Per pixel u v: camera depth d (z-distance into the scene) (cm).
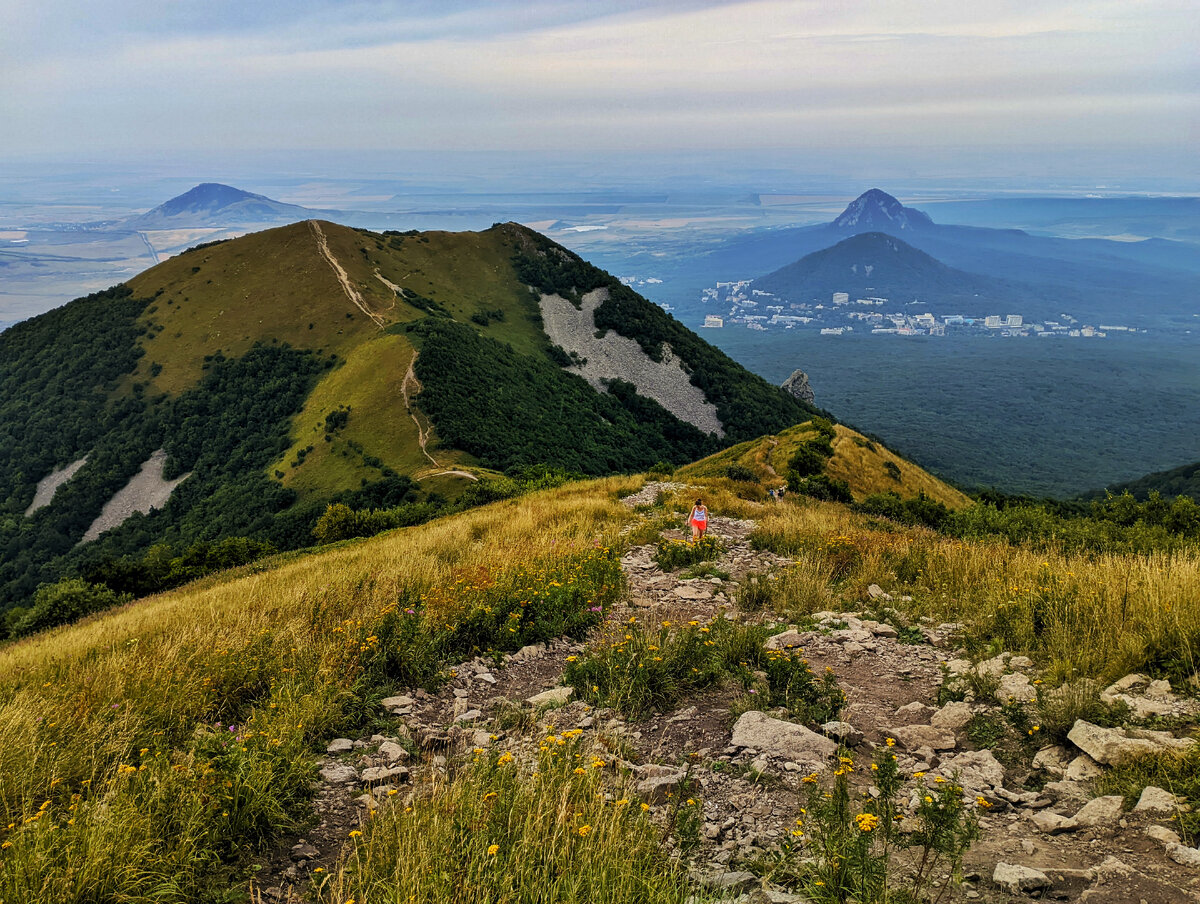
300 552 3300
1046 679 607
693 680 688
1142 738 477
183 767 479
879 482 5425
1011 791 470
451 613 891
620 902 346
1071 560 1073
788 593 1036
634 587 1172
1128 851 375
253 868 413
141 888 381
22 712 618
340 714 636
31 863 373
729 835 436
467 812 419
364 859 406
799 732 543
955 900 348
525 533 1705
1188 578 732
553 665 802
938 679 688
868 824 355
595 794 434
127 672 732
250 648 784
